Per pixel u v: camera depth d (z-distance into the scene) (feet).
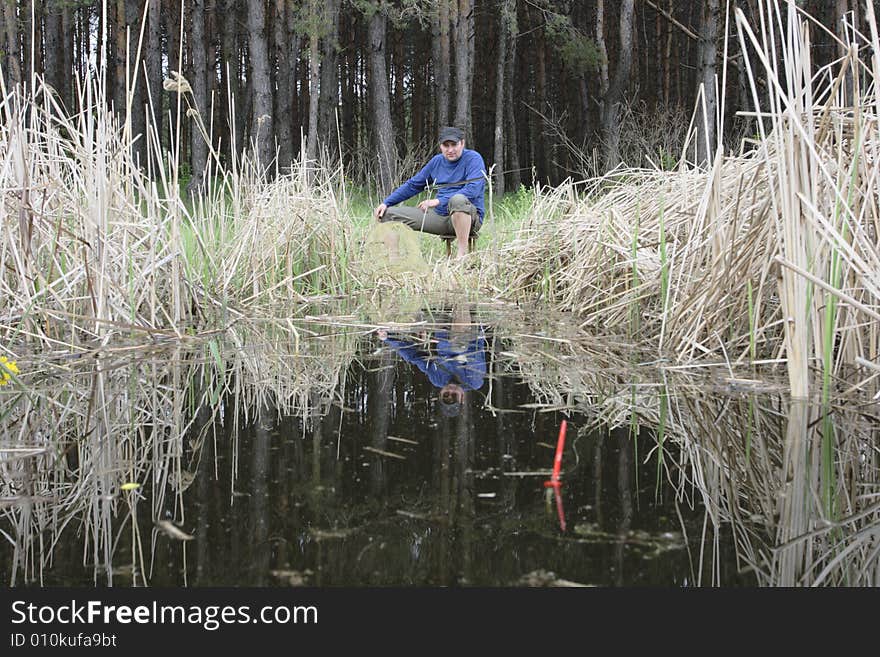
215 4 45.62
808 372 6.10
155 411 5.36
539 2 49.11
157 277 9.34
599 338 8.55
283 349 7.86
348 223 14.79
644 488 3.78
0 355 6.99
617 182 12.01
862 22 37.50
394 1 37.24
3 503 3.63
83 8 52.75
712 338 7.34
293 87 50.31
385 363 7.14
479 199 17.22
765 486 3.89
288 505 3.51
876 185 6.19
